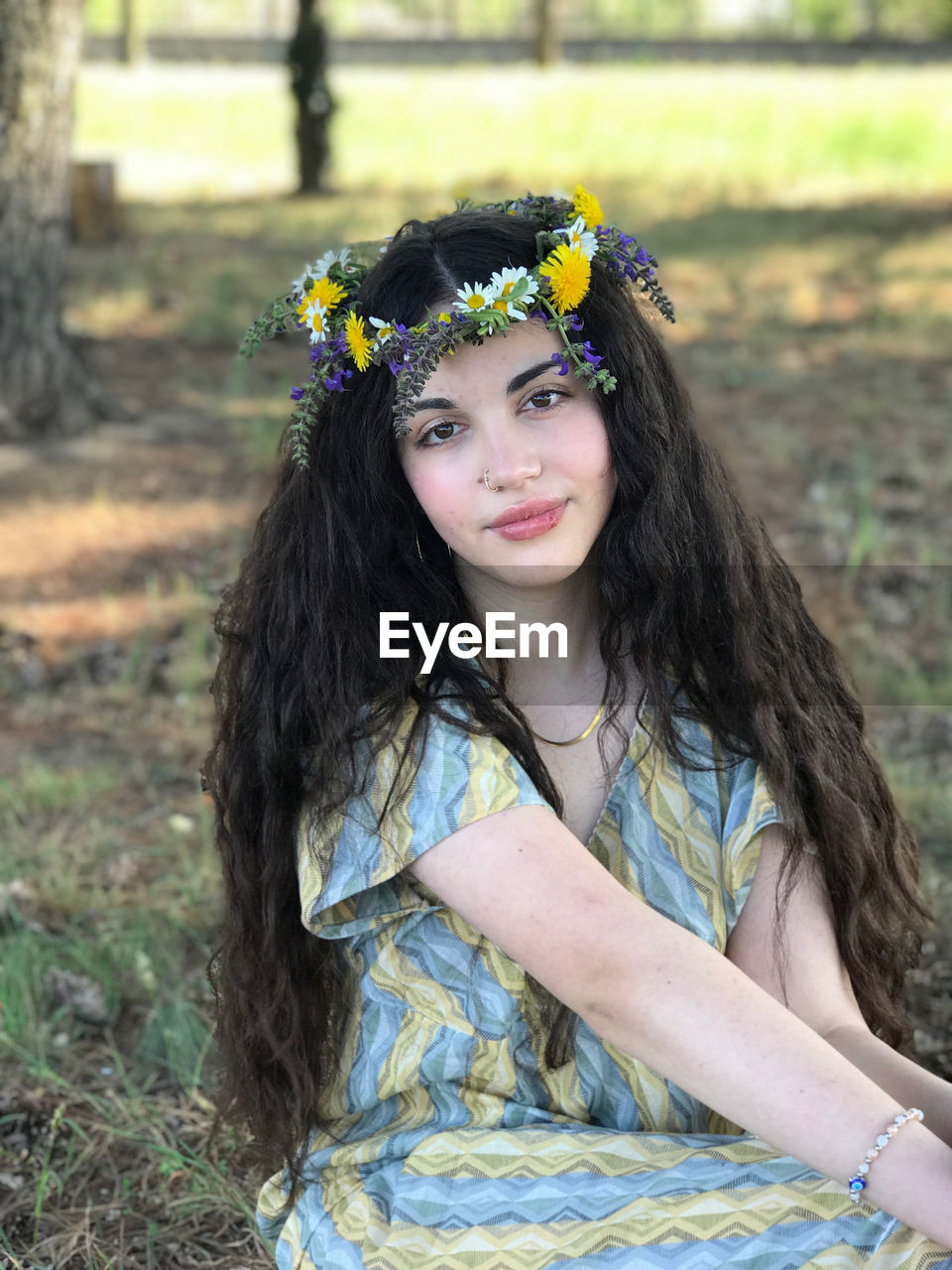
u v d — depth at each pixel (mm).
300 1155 1911
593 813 1902
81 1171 2592
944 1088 1781
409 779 1740
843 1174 1559
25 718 4539
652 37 36812
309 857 1795
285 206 15359
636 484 1869
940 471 7039
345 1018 1927
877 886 1977
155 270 11625
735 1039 1591
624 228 13711
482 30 63312
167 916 3334
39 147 7164
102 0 51594
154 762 4238
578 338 1803
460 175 17656
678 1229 1649
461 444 1784
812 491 6699
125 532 6125
